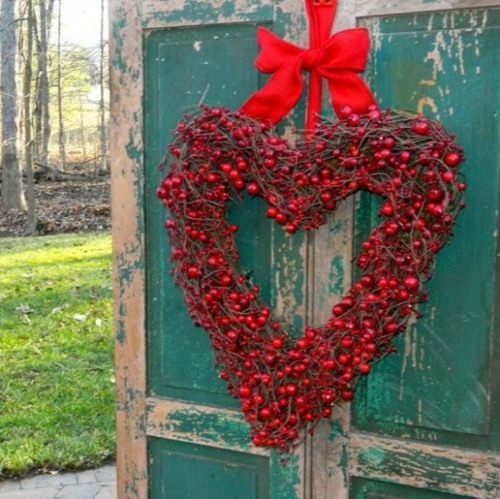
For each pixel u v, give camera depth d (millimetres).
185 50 1614
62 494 2750
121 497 1828
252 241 1610
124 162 1699
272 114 1486
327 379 1454
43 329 4668
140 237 1708
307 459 1631
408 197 1345
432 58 1429
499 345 1452
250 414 1521
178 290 1697
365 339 1408
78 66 16891
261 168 1434
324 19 1472
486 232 1435
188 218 1486
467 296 1467
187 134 1485
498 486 1469
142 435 1783
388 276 1390
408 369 1532
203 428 1715
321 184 1402
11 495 2744
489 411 1476
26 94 10523
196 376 1713
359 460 1584
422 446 1526
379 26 1461
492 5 1375
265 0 1530
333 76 1441
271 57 1481
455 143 1364
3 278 6219
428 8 1416
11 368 3967
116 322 1767
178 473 1772
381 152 1344
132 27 1648
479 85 1403
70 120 18844
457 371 1492
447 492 1521
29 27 10664
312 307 1567
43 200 12297
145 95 1664
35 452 3004
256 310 1502
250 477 1698
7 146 11570
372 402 1569
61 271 6520
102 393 3625
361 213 1520
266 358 1472
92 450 3037
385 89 1466
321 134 1397
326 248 1543
